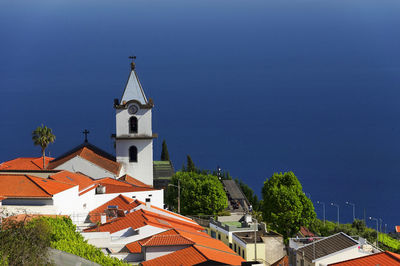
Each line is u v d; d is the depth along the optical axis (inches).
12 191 3132.4
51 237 2393.0
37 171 3796.8
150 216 3149.6
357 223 4852.4
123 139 4916.3
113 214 3452.3
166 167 7298.2
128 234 2898.6
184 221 3560.5
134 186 4284.0
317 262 2940.5
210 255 2578.7
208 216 4842.5
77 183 3804.1
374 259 2677.2
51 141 4749.0
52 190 3218.5
